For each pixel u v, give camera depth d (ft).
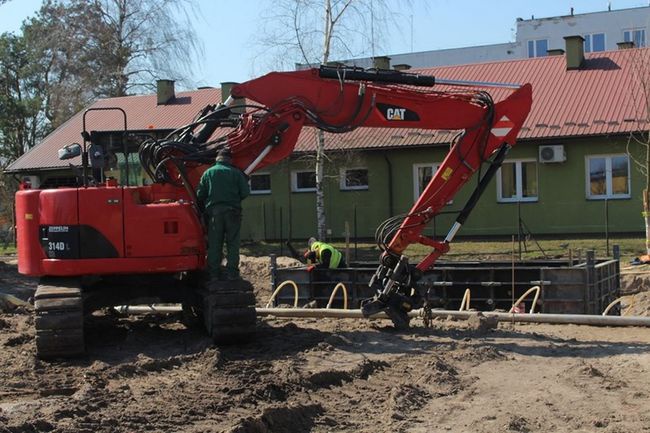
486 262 48.34
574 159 77.25
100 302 33.78
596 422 21.93
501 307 43.42
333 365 28.89
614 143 75.31
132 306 41.65
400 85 35.99
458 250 72.79
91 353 31.48
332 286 45.73
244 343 31.89
